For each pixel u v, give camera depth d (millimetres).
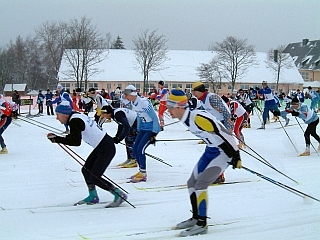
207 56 39219
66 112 4668
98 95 10625
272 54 39531
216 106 6027
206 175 3934
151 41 32406
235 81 35250
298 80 38406
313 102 19188
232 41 34094
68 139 4609
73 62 30609
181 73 36094
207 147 4078
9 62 45469
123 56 37500
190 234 3867
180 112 3893
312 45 54094
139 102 6113
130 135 7324
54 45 37031
